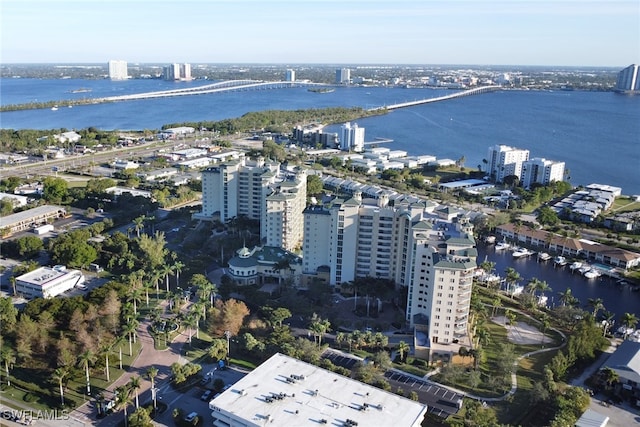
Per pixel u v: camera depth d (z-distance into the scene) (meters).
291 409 182.25
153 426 191.62
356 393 193.50
